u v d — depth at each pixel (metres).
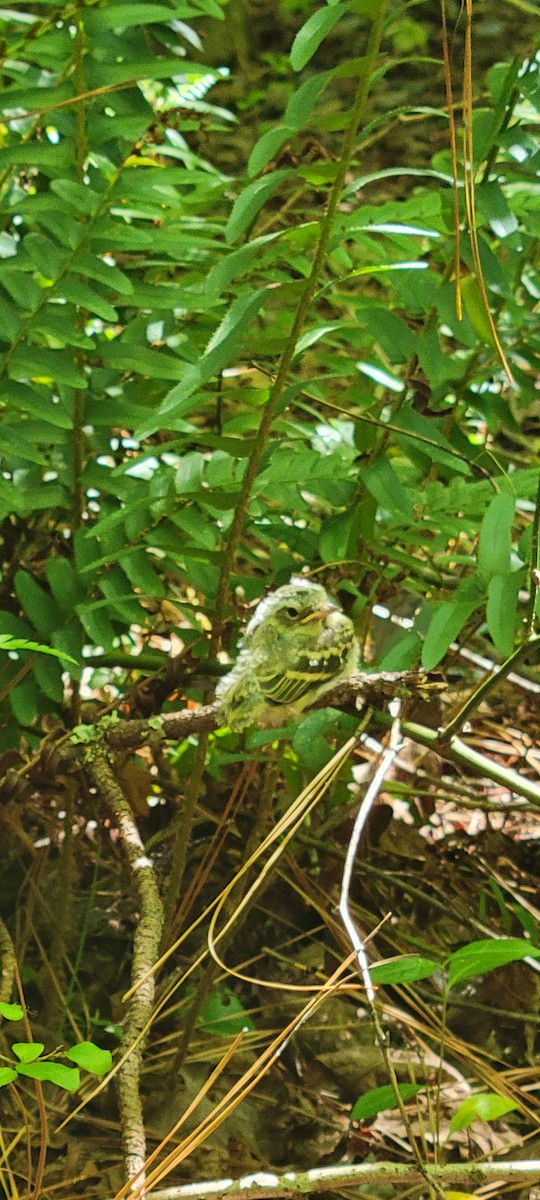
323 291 0.95
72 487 1.10
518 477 1.13
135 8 0.99
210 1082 0.95
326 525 1.11
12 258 1.03
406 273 1.08
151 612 1.29
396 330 1.05
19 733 1.11
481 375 1.20
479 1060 1.14
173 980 1.17
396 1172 0.93
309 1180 0.93
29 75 1.04
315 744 1.03
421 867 1.25
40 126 1.07
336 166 0.91
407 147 2.49
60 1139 1.07
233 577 1.12
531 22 2.92
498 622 0.98
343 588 1.12
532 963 1.16
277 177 0.92
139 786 1.08
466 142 0.95
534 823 1.32
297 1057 1.15
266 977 1.21
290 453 1.11
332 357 1.21
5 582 1.16
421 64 2.80
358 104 0.90
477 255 0.95
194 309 1.11
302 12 2.94
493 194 1.00
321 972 1.21
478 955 0.93
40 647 0.97
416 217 1.15
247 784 1.15
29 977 1.16
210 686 1.04
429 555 1.26
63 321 1.03
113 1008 1.16
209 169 1.29
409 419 1.05
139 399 1.12
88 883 1.24
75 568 1.10
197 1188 0.92
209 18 2.78
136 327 1.15
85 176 1.07
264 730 1.08
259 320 1.38
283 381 0.95
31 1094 1.10
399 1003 1.20
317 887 1.22
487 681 0.98
